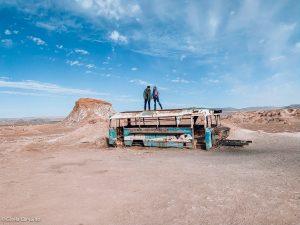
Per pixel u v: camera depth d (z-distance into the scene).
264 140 19.78
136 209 6.74
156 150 17.44
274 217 5.95
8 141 26.38
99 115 52.53
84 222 6.07
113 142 20.02
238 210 6.41
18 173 11.62
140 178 9.87
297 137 20.42
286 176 9.32
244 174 9.89
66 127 46.25
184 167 11.67
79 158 15.37
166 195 7.74
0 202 7.60
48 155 17.16
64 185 9.23
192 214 6.29
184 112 17.45
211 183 8.81
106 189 8.55
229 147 16.89
